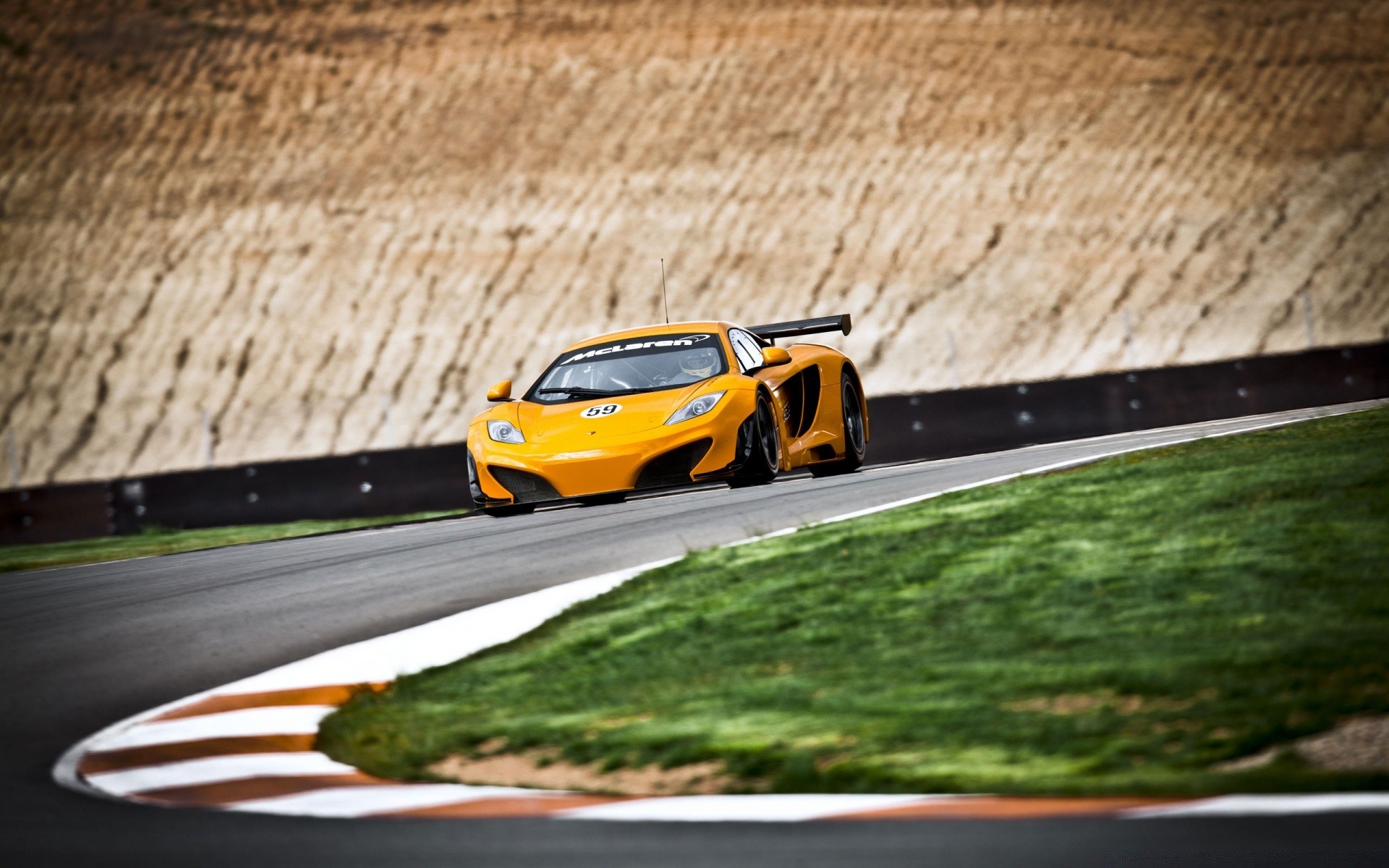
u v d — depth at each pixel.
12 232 104.38
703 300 99.25
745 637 20.53
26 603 30.48
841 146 112.31
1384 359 61.69
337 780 16.17
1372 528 20.77
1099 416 59.25
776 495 35.47
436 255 102.44
